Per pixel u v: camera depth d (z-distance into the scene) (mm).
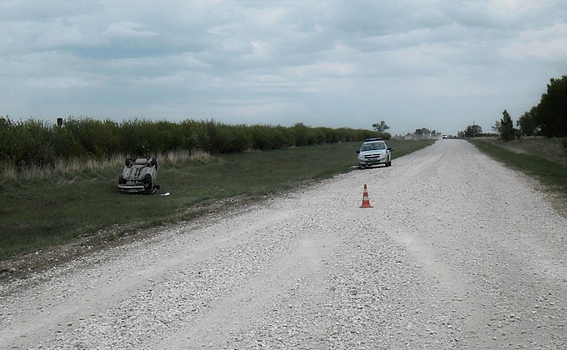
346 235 13438
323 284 9055
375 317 7355
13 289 9625
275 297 8398
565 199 19156
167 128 42469
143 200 22578
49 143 28078
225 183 30141
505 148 70000
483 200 19453
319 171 38344
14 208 19875
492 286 8727
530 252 11062
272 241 12922
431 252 11273
